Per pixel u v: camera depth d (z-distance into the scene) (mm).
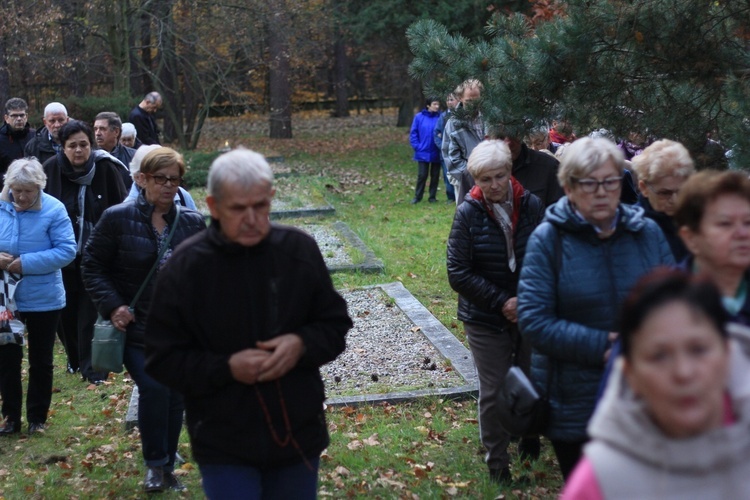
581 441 3738
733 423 2064
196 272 3426
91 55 23750
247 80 29516
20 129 9906
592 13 6773
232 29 22547
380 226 14180
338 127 33656
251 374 3379
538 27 7113
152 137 14344
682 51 6797
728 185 3088
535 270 3773
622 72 6914
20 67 24125
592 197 3637
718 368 1954
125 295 5289
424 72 7262
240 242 3387
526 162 5797
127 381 8008
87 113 19484
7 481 5859
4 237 6387
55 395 7734
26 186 6352
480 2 20469
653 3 6711
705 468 1991
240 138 29750
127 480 5754
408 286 10531
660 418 1998
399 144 27156
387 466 5785
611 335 3602
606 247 3732
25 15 19375
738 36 6805
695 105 6969
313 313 3596
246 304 3443
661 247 3766
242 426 3447
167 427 5422
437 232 13609
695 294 1976
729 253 3074
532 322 3721
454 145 9211
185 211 5410
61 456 6258
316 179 18859
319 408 3584
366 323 9055
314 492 3582
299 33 24828
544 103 6918
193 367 3408
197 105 29297
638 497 2016
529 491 5250
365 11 23234
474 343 5191
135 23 21234
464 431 6270
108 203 7816
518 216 5020
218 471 3473
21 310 6465
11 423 6719
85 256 5320
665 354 1954
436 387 7094
